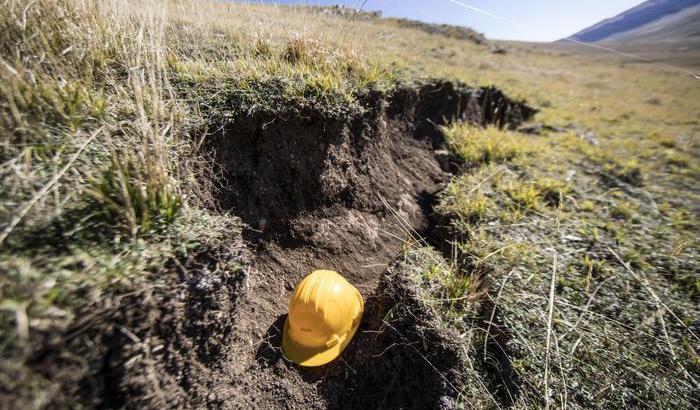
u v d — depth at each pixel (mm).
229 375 1841
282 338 2191
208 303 1647
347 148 3277
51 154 1534
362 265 2922
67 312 1124
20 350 988
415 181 4023
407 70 4613
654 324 2160
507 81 7844
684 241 2936
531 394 1795
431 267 2412
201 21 3369
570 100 8414
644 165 4805
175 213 1694
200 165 2312
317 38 3645
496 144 4469
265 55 3275
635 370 1896
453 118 5184
